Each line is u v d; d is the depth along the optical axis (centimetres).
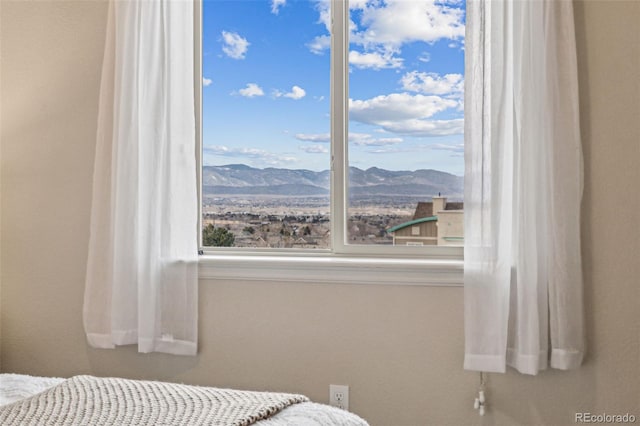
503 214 204
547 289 202
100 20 247
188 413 118
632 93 203
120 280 232
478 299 206
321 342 229
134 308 235
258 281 233
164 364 242
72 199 251
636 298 203
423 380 220
